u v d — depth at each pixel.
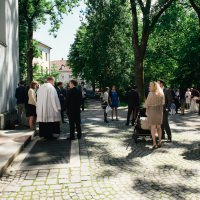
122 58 39.53
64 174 6.28
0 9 13.05
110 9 27.88
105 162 7.21
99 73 40.88
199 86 34.72
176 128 12.96
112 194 5.19
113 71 40.06
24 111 14.50
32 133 10.44
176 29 34.62
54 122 10.05
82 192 5.29
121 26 30.75
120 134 11.24
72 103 10.00
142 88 21.94
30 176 6.16
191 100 21.64
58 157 7.64
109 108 15.02
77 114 10.12
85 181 5.84
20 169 6.62
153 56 37.09
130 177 6.09
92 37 36.78
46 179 5.97
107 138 10.39
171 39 36.59
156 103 8.69
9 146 8.27
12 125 11.99
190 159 7.51
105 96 15.01
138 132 9.56
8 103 13.22
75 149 8.54
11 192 5.30
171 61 39.16
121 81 40.28
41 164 7.01
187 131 12.07
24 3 28.50
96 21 32.69
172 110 19.92
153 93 8.67
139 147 8.92
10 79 13.72
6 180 5.93
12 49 14.31
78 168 6.70
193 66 34.16
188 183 5.72
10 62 13.81
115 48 38.69
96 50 38.31
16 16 15.36
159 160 7.41
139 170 6.56
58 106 9.98
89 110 23.61
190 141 9.88
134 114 13.60
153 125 8.79
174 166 6.87
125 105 30.98
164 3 20.28
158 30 24.25
